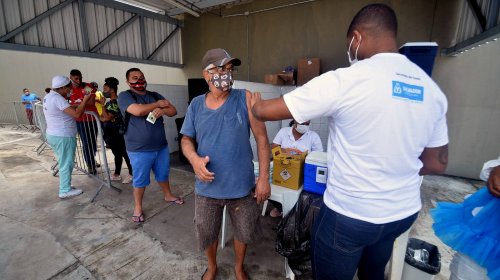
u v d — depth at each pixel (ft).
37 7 14.26
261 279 5.65
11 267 5.81
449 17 11.78
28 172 12.16
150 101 7.82
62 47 15.40
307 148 8.32
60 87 8.87
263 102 3.00
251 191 4.80
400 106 2.39
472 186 11.48
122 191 10.11
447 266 6.07
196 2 16.38
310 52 15.19
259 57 16.97
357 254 3.04
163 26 19.72
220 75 4.25
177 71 21.38
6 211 8.39
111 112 10.35
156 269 5.89
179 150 14.19
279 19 15.87
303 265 5.51
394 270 4.42
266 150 4.56
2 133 22.52
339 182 2.84
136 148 7.43
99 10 16.52
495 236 3.18
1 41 13.33
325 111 2.61
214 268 5.51
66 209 8.59
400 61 2.60
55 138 8.80
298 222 5.51
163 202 9.24
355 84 2.44
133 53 18.44
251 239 4.98
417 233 7.50
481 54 11.51
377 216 2.68
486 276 3.30
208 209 4.76
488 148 12.01
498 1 8.16
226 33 18.06
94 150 11.36
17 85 27.12
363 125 2.47
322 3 14.44
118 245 6.71
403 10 12.63
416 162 2.73
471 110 12.07
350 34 2.95
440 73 12.29
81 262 6.04
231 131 4.39
